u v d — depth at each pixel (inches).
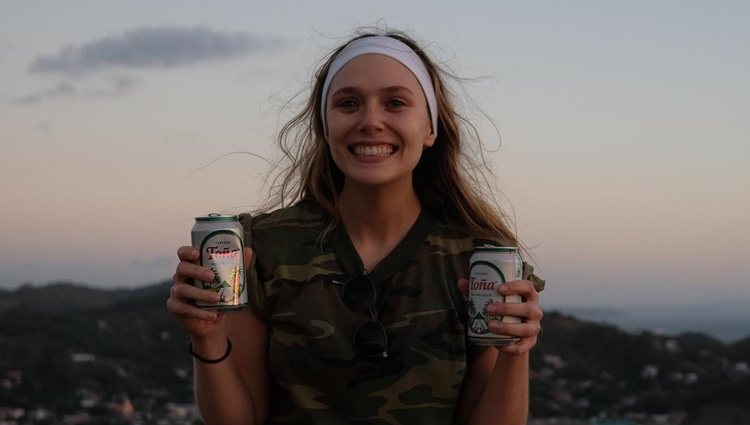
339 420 118.2
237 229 114.4
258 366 122.7
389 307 118.9
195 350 117.2
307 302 118.9
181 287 112.6
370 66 118.6
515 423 119.6
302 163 134.2
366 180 117.6
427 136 124.1
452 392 118.1
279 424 121.5
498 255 113.3
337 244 121.4
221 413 119.4
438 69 128.3
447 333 118.3
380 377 117.0
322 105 124.9
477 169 130.4
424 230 122.3
